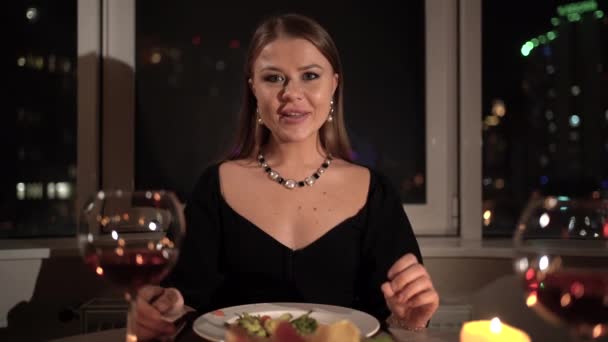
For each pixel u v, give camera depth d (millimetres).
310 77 1402
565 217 780
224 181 1456
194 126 2076
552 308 678
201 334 842
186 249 1400
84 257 781
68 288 1794
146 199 840
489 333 809
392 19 2117
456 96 2143
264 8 2064
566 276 671
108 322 1677
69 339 954
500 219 2143
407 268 974
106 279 774
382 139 2141
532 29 2119
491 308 1880
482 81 2125
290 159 1457
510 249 1869
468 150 2107
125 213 834
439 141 2145
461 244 1982
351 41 2107
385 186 1468
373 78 2127
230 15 2062
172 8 2051
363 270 1417
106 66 2016
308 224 1373
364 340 710
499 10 2123
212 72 2070
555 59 2123
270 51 1394
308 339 675
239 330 722
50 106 1990
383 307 1310
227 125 2078
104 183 2033
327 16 2094
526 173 2133
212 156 2082
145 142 2070
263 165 1462
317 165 1470
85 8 1970
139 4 2047
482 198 2129
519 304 1861
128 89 2031
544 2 2115
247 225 1370
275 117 1396
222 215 1410
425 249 1904
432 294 959
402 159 2152
